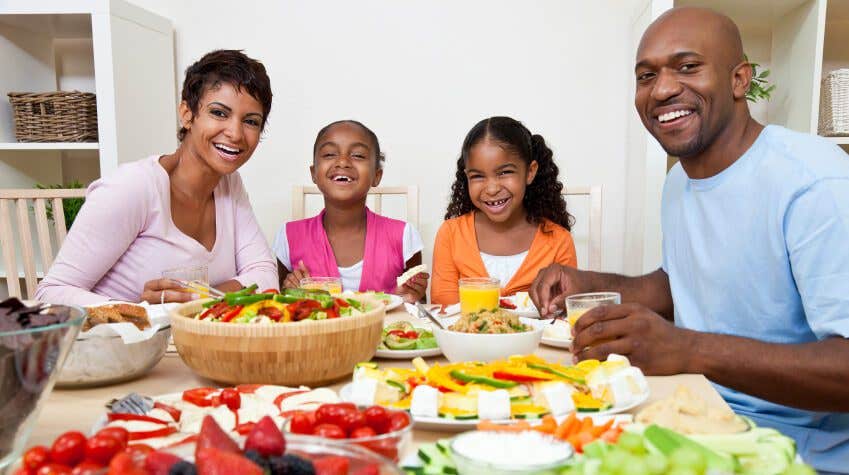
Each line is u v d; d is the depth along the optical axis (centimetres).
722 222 123
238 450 50
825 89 210
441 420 72
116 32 224
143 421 68
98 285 158
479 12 260
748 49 245
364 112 267
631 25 251
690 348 95
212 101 153
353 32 264
